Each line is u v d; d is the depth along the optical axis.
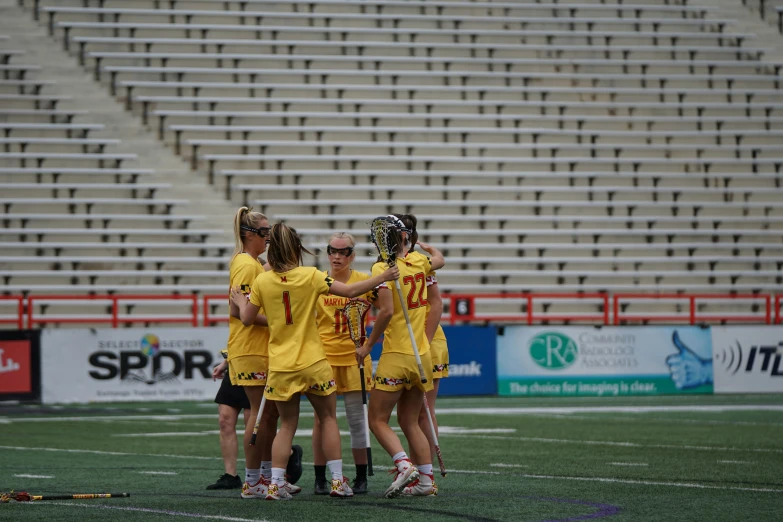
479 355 68.81
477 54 94.44
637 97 94.62
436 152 88.44
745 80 97.44
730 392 71.75
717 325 71.75
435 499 25.80
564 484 28.97
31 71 85.62
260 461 26.86
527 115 91.75
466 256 83.31
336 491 26.28
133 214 81.25
